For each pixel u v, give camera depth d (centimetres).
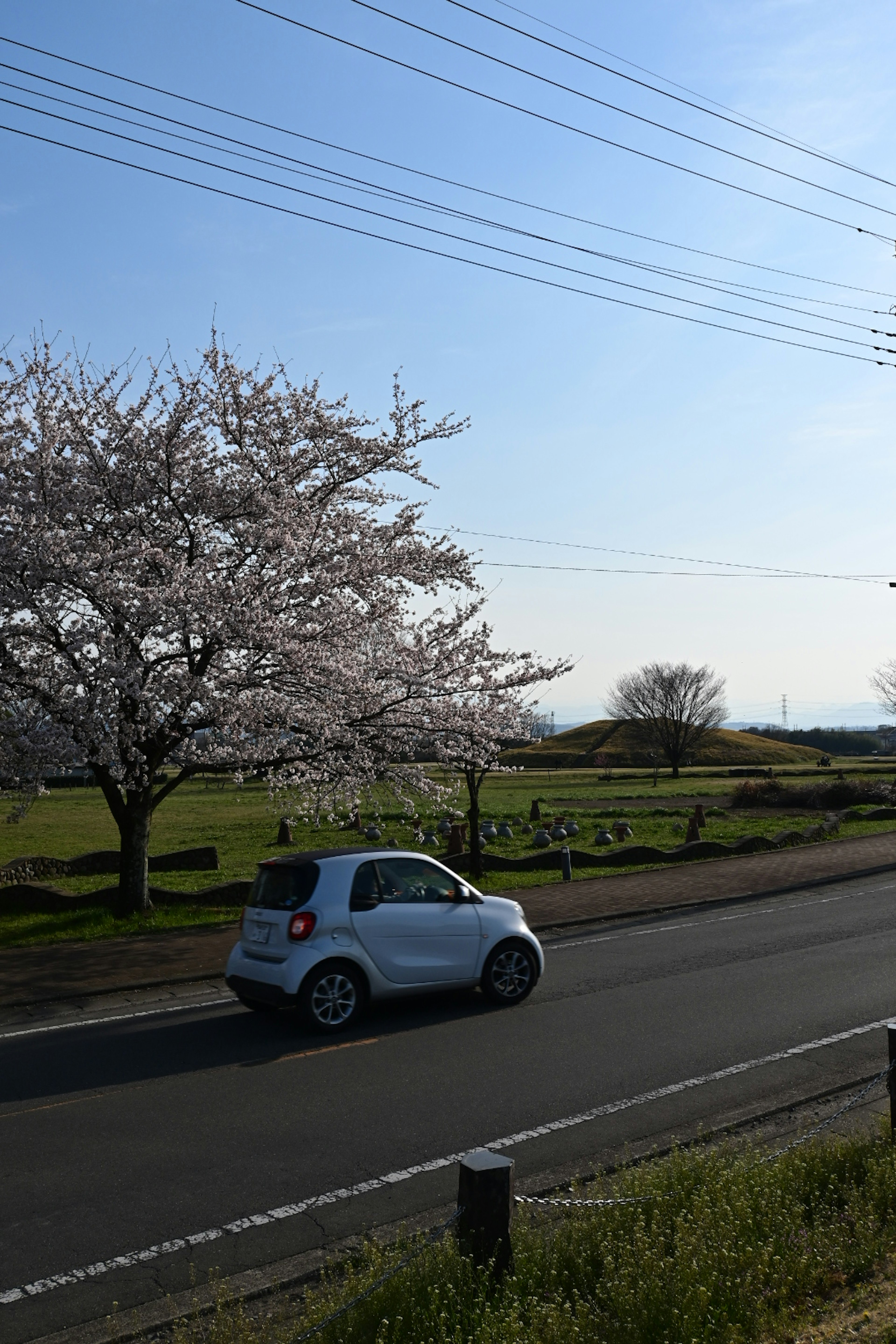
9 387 1484
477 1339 384
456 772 2173
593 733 12219
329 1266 496
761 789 4394
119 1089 801
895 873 2172
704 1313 407
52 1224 555
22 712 1389
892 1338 392
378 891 990
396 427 1675
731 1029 941
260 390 1623
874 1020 961
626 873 2175
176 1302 474
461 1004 1059
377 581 1664
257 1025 1003
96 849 2955
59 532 1338
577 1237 477
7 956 1366
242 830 3519
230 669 1493
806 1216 505
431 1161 635
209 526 1559
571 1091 766
